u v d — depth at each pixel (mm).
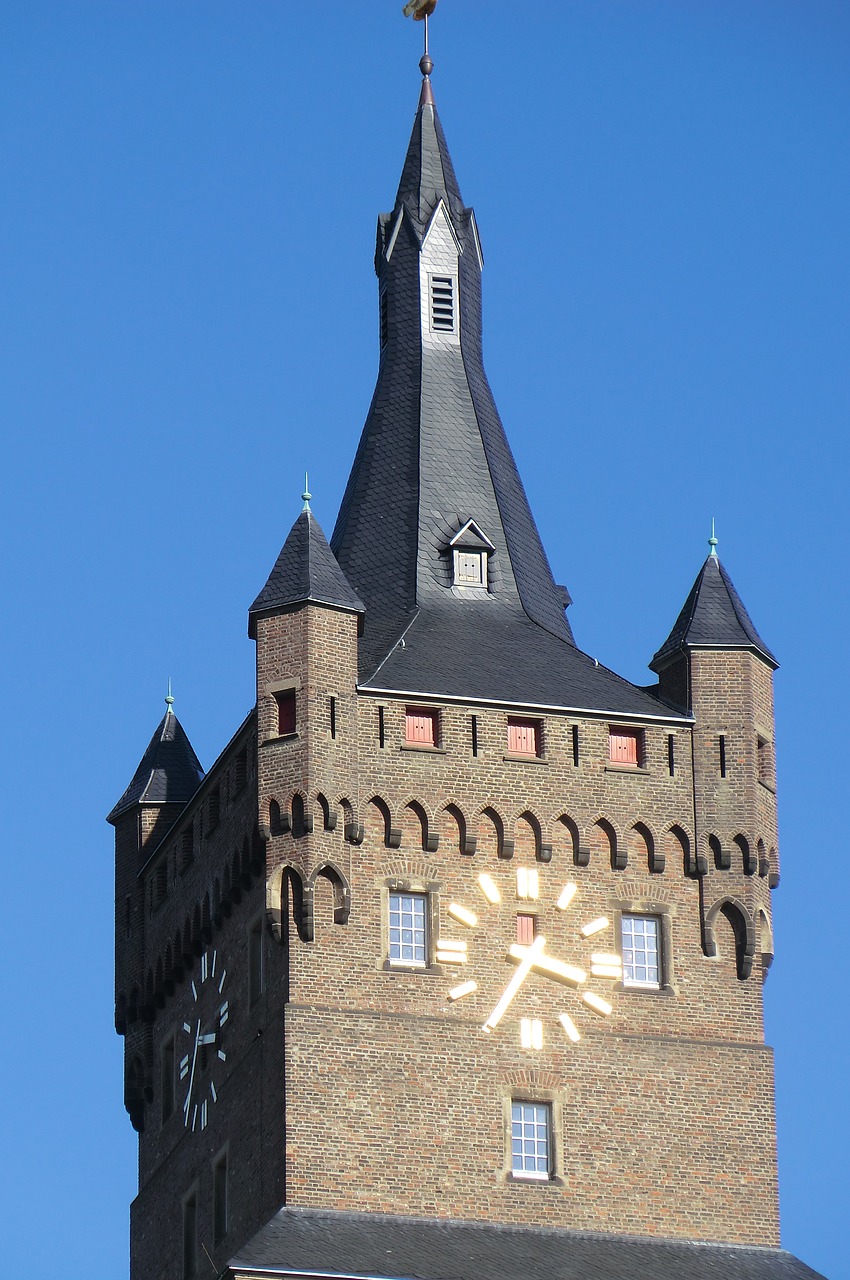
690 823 118312
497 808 116750
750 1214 114625
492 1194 112750
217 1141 117875
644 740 118875
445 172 132000
